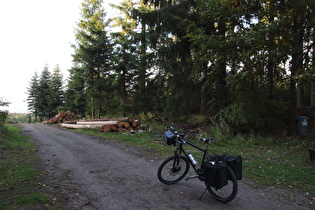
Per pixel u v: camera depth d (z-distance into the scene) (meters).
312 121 11.22
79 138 10.59
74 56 23.17
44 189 4.00
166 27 14.64
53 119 21.44
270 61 8.76
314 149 6.05
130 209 3.30
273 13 8.84
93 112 25.84
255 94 9.80
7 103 11.77
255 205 3.48
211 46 9.33
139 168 5.52
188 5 13.82
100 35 22.52
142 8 17.69
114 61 21.36
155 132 12.11
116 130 13.13
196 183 4.44
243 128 10.33
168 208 3.35
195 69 10.89
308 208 3.39
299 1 7.92
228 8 9.77
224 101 11.31
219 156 3.70
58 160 6.27
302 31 9.25
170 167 4.39
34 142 9.26
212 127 10.60
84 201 3.55
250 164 5.87
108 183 4.42
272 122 9.95
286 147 8.17
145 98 18.81
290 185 4.36
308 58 9.38
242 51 8.67
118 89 21.83
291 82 9.77
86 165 5.79
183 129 11.80
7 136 10.25
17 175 4.66
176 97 14.31
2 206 3.17
